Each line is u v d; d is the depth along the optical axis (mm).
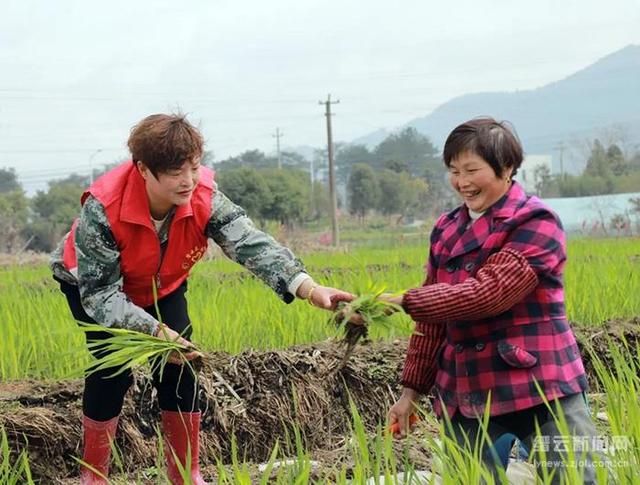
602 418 5742
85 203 4598
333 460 5926
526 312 4027
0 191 90688
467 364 4090
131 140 4398
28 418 5930
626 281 10297
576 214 57125
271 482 5387
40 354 7211
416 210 68938
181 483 4930
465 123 4113
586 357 8047
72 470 6043
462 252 4145
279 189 50719
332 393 7105
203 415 6605
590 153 84688
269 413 6809
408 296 4016
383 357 7379
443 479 3598
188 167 4363
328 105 44406
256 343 8094
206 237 4820
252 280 12258
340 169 111312
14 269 22062
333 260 23609
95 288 4598
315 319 8398
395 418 4434
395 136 106500
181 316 4945
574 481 3512
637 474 3637
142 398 6371
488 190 4098
